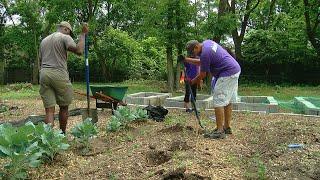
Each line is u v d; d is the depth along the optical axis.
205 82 19.34
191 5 17.77
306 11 24.61
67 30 7.18
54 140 5.26
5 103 13.62
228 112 7.29
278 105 11.33
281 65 26.81
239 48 25.22
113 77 30.22
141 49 28.62
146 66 29.94
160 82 26.48
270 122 8.73
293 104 12.34
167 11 17.61
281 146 6.35
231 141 6.70
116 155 5.85
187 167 5.11
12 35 28.02
